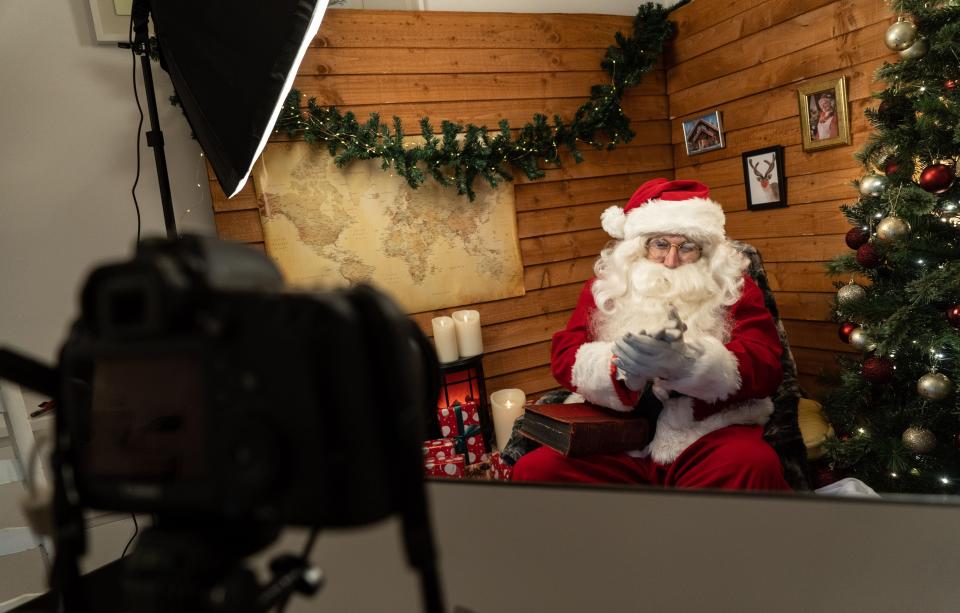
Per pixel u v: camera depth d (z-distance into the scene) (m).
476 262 2.64
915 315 1.66
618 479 1.58
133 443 0.34
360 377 0.30
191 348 0.31
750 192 2.61
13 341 2.13
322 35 2.34
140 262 0.32
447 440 2.29
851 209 1.88
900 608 0.38
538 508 0.50
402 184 2.49
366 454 0.30
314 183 2.37
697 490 0.48
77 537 0.37
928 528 0.41
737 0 2.52
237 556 0.34
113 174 2.22
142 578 0.33
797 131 2.39
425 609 0.33
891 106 1.72
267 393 0.30
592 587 0.43
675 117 2.91
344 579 0.48
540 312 2.78
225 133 1.32
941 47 1.55
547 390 2.81
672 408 1.59
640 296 1.75
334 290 0.33
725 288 1.72
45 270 2.16
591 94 2.76
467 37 2.55
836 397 2.01
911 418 1.78
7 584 1.74
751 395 1.56
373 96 2.43
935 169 1.55
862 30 2.13
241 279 0.35
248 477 0.30
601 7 2.87
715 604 0.41
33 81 2.11
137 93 2.23
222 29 1.26
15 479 1.37
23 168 2.11
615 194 2.88
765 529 0.44
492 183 2.54
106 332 0.33
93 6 2.14
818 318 2.44
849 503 0.44
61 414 0.36
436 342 2.47
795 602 0.40
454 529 0.50
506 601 0.44
